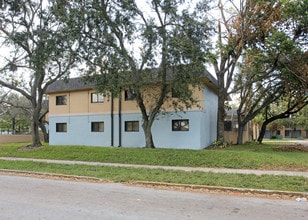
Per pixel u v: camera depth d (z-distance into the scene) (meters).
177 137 23.64
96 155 17.38
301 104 27.58
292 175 10.91
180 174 11.43
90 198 7.84
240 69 26.41
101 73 17.11
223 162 14.09
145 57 17.12
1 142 36.72
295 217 6.15
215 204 7.29
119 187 9.55
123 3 16.05
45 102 39.25
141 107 19.86
